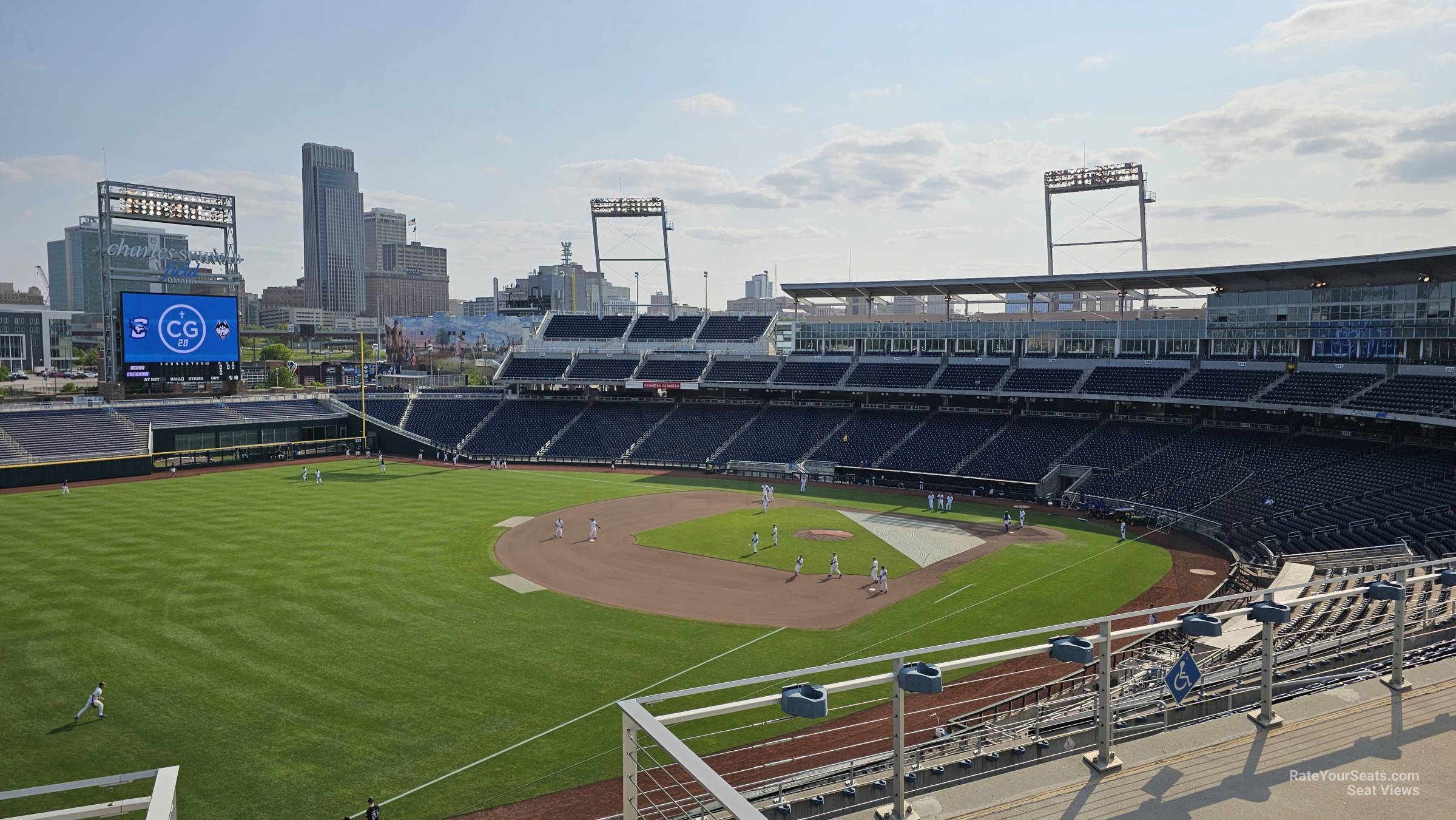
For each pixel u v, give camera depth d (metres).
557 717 28.97
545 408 109.50
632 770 8.05
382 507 67.06
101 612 38.94
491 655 34.62
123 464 83.44
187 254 98.69
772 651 35.78
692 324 112.12
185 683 31.25
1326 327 66.81
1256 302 72.12
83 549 51.16
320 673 32.38
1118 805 9.08
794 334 102.88
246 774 24.97
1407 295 60.75
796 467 87.88
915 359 94.38
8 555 49.72
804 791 15.43
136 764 25.48
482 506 68.50
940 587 45.69
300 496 72.38
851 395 99.38
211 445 94.62
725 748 26.88
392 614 39.53
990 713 28.66
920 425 89.44
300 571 46.44
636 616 40.16
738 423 99.19
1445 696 11.82
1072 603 42.53
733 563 50.81
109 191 93.19
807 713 8.40
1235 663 17.12
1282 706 11.59
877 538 57.97
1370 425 63.62
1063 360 84.00
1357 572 38.25
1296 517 53.66
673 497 75.00
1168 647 28.27
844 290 93.69
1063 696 27.62
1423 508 47.75
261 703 29.64
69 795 23.61
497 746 26.89
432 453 102.31
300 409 105.44
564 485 81.31
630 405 107.56
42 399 91.62
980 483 77.44
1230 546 53.06
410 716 28.92
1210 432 72.38
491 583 45.28
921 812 9.11
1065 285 83.38
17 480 76.06
